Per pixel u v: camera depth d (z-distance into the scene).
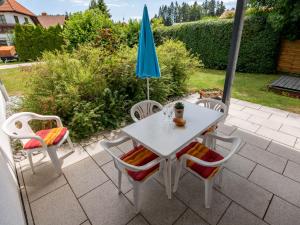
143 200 2.00
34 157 2.75
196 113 2.32
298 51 6.70
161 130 1.97
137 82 4.04
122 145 2.99
